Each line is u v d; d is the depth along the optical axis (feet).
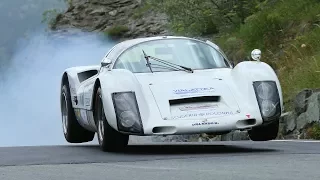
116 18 167.12
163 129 41.91
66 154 42.88
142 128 41.91
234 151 43.37
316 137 58.75
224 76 46.29
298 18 94.68
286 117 63.62
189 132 41.83
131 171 31.40
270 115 43.39
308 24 91.61
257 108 43.29
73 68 58.80
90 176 29.89
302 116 61.21
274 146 46.39
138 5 167.84
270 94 44.04
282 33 94.02
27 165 35.19
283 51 89.66
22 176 30.22
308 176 27.96
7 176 30.32
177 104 43.11
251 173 29.45
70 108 58.23
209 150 45.11
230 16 115.75
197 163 34.78
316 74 72.69
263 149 43.98
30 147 50.72
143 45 49.93
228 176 28.50
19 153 43.73
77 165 35.04
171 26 122.83
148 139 78.13
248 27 102.27
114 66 48.83
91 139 59.88
